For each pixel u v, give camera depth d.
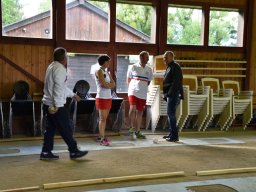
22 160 4.61
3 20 6.28
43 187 3.60
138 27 7.29
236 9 7.98
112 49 6.99
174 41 7.58
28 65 6.43
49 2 6.54
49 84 4.40
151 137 6.45
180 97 6.06
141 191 3.59
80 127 6.76
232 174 4.30
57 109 4.40
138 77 6.19
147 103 7.05
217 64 7.84
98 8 6.89
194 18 7.71
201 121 7.17
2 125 5.98
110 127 6.92
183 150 5.45
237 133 7.15
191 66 7.58
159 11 7.29
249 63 8.08
